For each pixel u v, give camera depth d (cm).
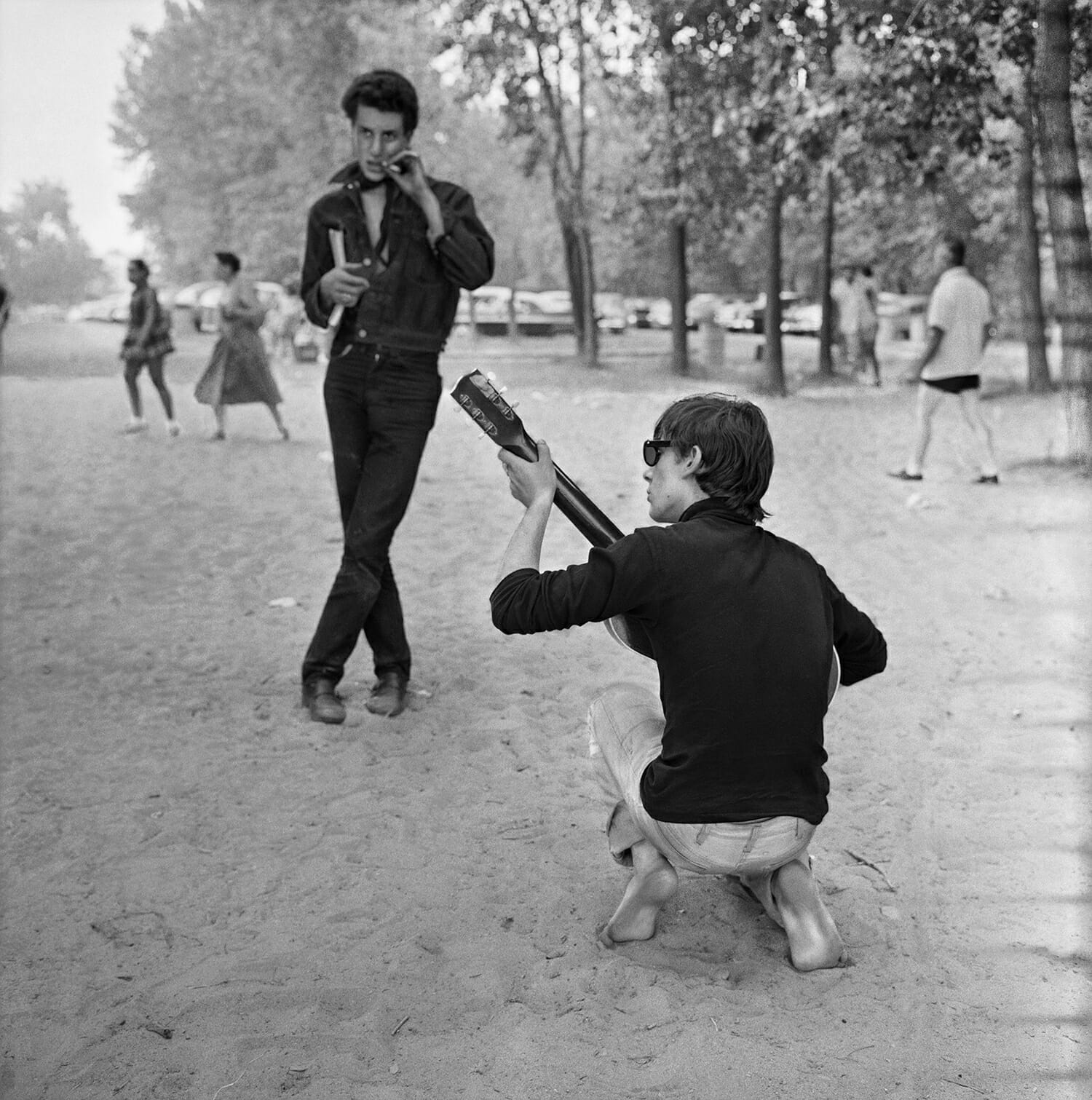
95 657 604
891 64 1038
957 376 1023
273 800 439
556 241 4456
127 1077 288
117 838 412
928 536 845
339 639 513
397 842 405
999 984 320
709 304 4316
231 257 1314
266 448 1296
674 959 330
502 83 2317
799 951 324
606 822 417
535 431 1429
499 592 297
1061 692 538
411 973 328
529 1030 301
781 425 1480
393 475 500
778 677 294
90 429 1470
